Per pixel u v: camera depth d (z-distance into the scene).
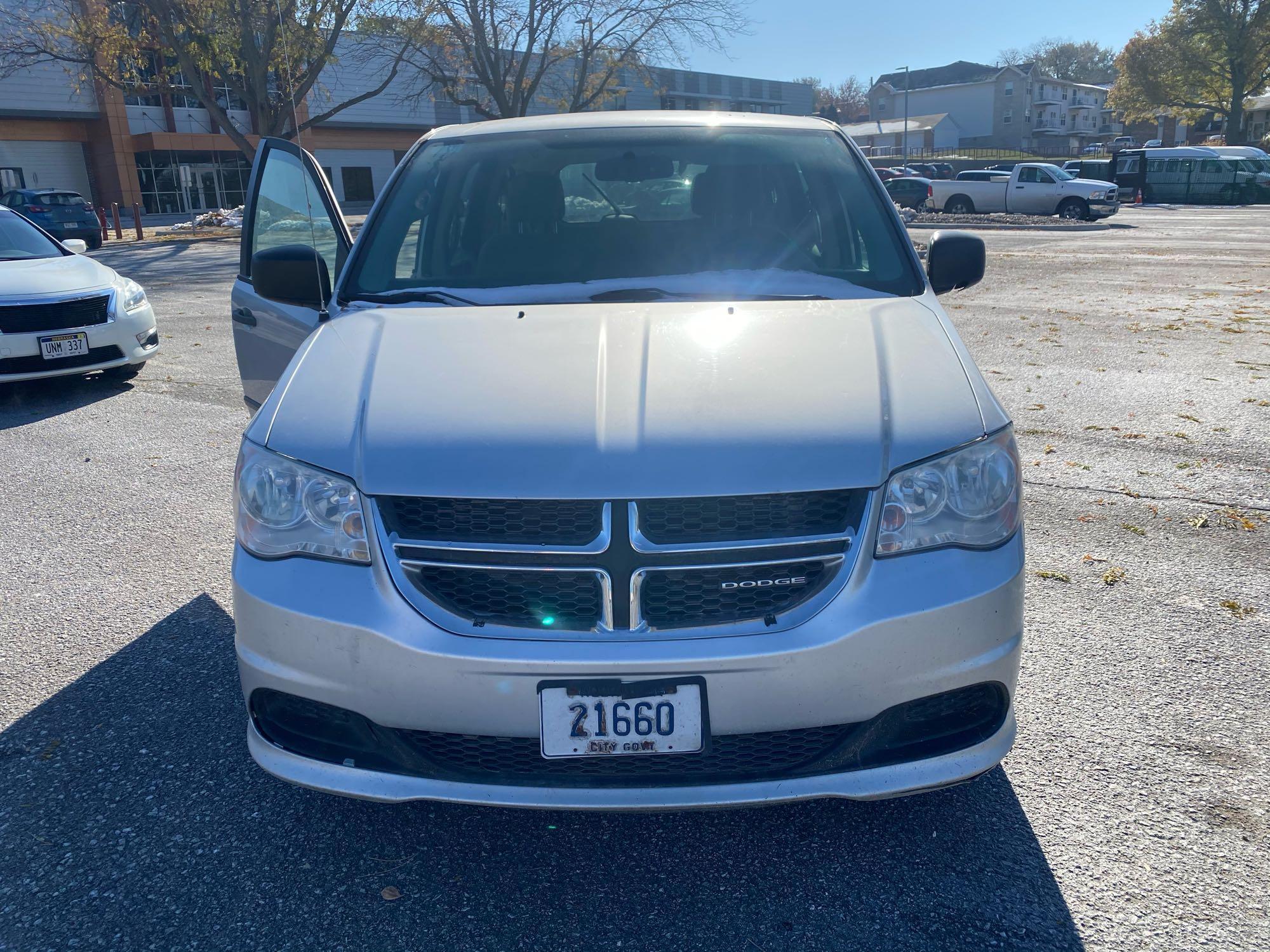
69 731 2.89
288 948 2.05
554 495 2.00
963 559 2.09
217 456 5.77
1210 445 5.56
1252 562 3.96
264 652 2.14
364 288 2.97
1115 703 2.94
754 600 2.02
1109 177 38.50
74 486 5.24
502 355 2.38
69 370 7.20
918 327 2.53
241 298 3.94
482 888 2.22
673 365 2.29
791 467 2.03
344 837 2.40
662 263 2.95
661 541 2.00
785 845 2.34
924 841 2.35
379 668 2.02
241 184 42.56
